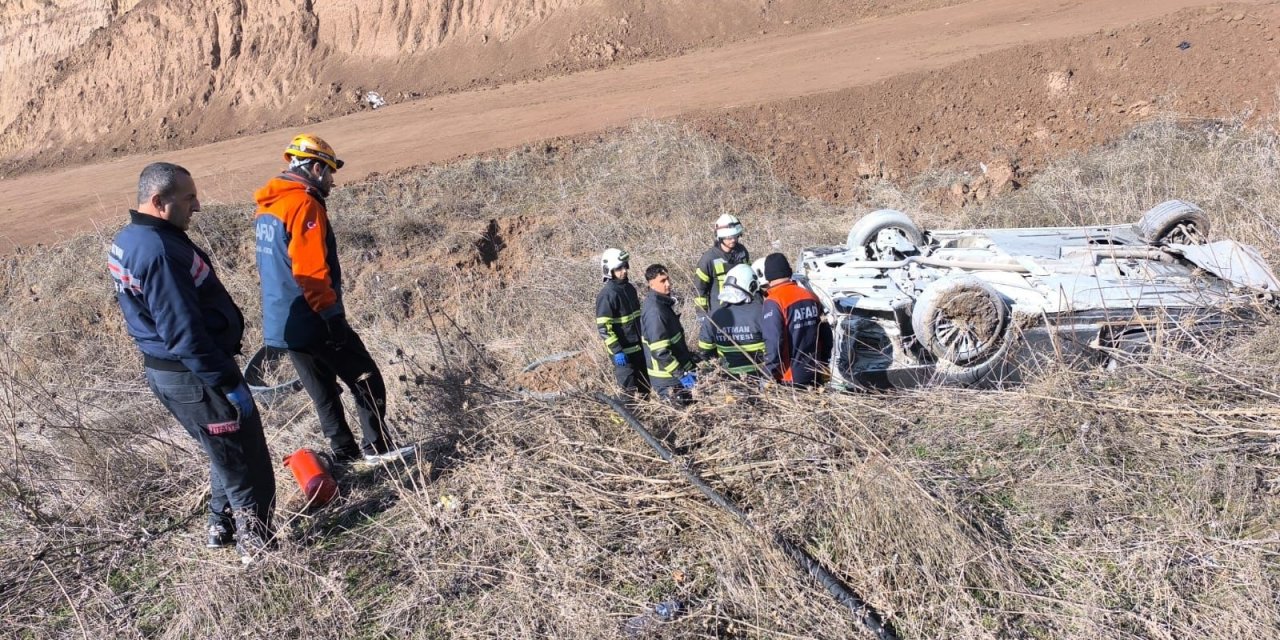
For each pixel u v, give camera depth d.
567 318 8.41
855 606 3.82
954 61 14.02
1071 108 12.10
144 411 6.91
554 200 11.13
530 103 15.80
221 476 4.40
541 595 4.17
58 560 4.71
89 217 12.85
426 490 4.84
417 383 5.77
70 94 20.83
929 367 5.68
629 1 19.08
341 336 4.82
